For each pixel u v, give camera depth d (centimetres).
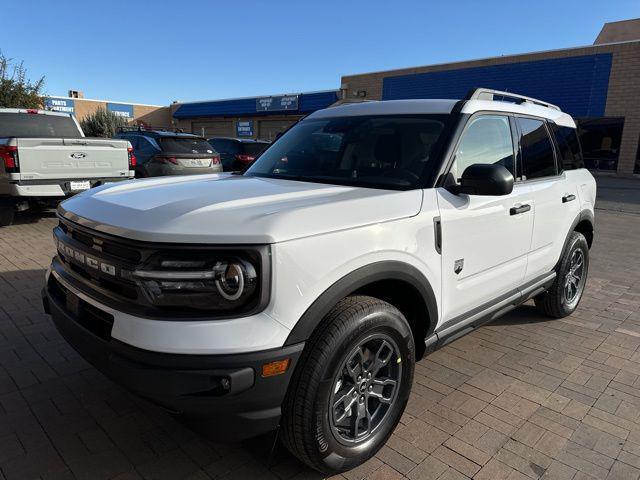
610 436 286
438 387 337
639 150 1900
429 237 266
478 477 249
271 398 206
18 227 802
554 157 423
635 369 371
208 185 290
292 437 221
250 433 210
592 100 1950
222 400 196
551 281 430
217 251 197
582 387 342
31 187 743
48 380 327
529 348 404
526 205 357
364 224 233
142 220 212
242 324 196
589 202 472
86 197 273
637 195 1498
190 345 193
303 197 253
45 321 418
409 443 275
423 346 286
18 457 252
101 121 2897
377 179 300
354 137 337
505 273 347
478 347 405
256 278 198
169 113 4088
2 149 720
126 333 204
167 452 261
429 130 311
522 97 398
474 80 2238
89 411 295
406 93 2458
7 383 322
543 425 295
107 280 225
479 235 308
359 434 249
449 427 291
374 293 269
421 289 265
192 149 1120
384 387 263
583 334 437
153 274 198
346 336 220
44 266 575
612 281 610
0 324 409
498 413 307
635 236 909
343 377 238
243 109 3281
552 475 252
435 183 284
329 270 217
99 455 256
